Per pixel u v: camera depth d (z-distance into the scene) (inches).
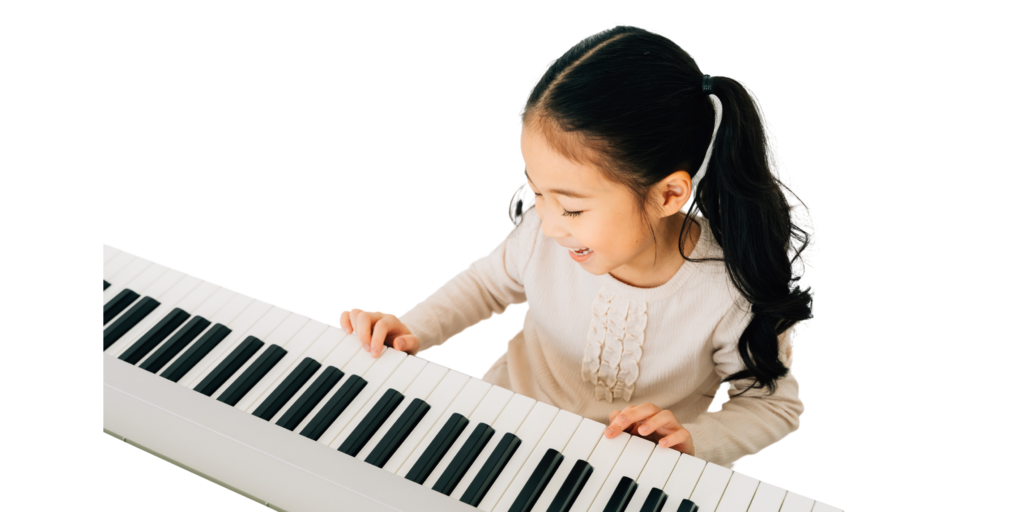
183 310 68.7
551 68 61.8
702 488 58.5
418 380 65.0
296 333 68.2
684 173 62.1
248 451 59.8
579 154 59.1
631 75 59.3
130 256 72.7
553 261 76.2
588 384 79.0
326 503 58.2
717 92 61.9
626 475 59.4
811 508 57.0
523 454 60.5
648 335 73.9
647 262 71.2
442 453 60.5
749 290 68.2
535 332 83.4
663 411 64.1
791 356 76.2
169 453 62.2
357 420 62.5
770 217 66.1
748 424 72.4
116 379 63.1
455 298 82.1
